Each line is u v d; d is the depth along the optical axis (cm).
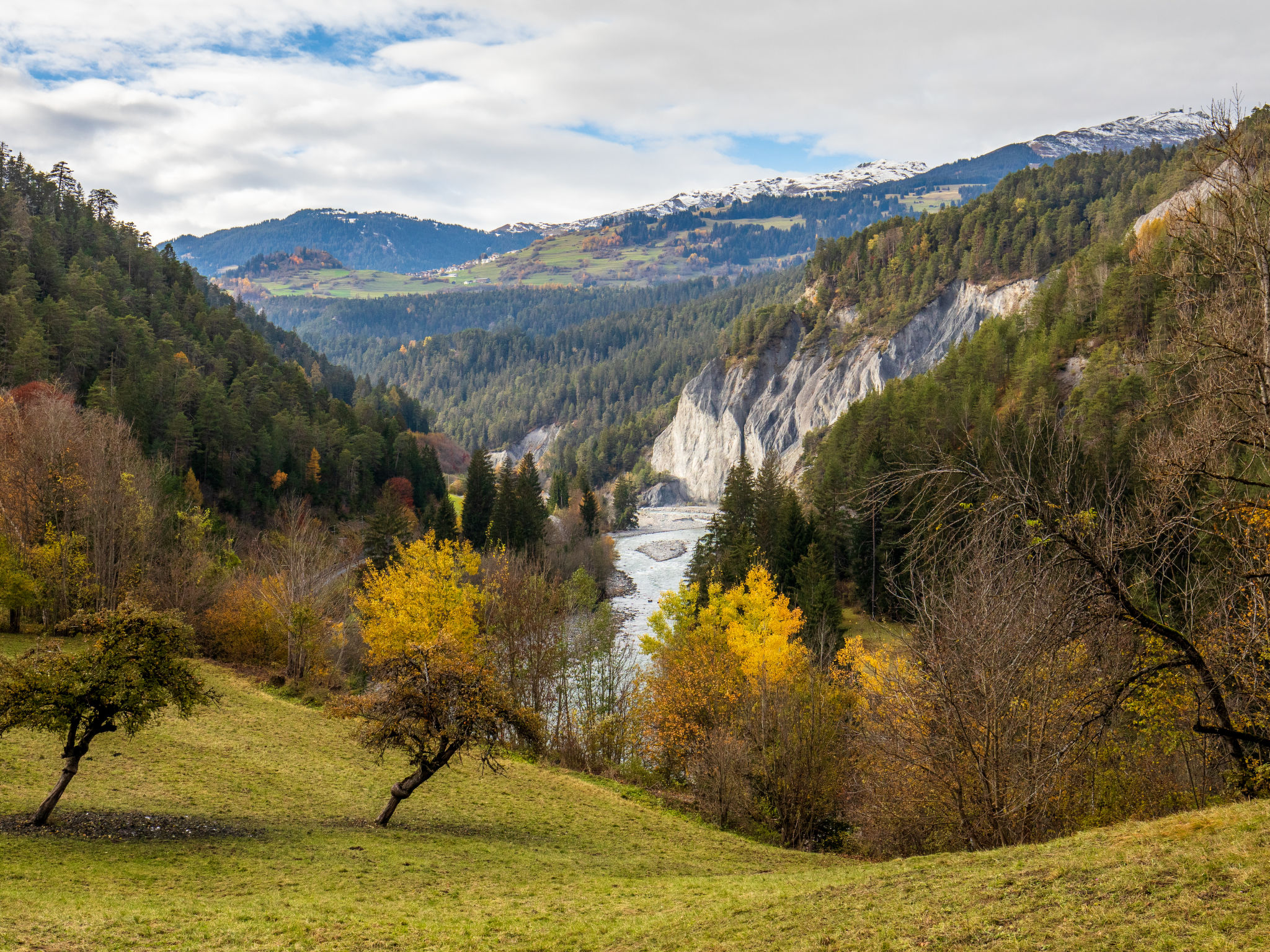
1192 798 2431
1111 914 1184
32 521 5650
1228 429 1397
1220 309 1428
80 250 16138
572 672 5516
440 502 13938
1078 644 1925
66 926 1622
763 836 3594
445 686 2892
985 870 1537
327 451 13012
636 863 2730
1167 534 1592
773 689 3797
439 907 1967
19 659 2450
